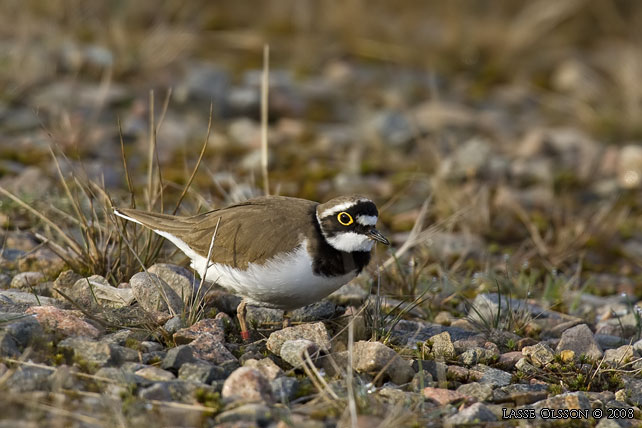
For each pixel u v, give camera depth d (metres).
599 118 20.94
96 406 7.21
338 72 22.19
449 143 18.48
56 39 19.48
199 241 9.48
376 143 17.98
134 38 20.62
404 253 12.65
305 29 23.97
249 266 9.11
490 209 15.11
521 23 25.66
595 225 14.92
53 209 11.38
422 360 8.87
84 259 10.29
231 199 13.05
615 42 26.31
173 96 18.58
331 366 8.42
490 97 22.33
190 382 7.73
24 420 6.88
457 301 11.43
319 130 18.84
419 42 24.69
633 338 10.39
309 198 15.14
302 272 9.04
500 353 9.63
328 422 7.36
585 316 11.49
